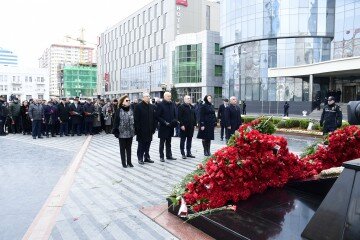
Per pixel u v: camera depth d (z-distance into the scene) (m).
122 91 85.81
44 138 15.47
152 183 6.61
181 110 9.61
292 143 13.88
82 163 8.82
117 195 5.77
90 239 3.95
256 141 4.44
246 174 4.38
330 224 2.94
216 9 69.12
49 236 4.05
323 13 38.72
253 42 42.94
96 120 17.33
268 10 41.00
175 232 4.04
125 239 3.93
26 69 93.81
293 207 4.11
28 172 7.77
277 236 3.38
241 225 3.69
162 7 66.12
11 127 17.88
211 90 55.16
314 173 4.93
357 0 34.00
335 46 36.91
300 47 39.72
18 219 4.75
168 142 9.39
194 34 55.88
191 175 4.75
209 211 4.09
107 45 96.88
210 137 9.77
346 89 36.41
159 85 66.88
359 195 2.79
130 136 8.16
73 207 5.12
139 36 76.00
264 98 41.88
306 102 35.62
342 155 5.48
